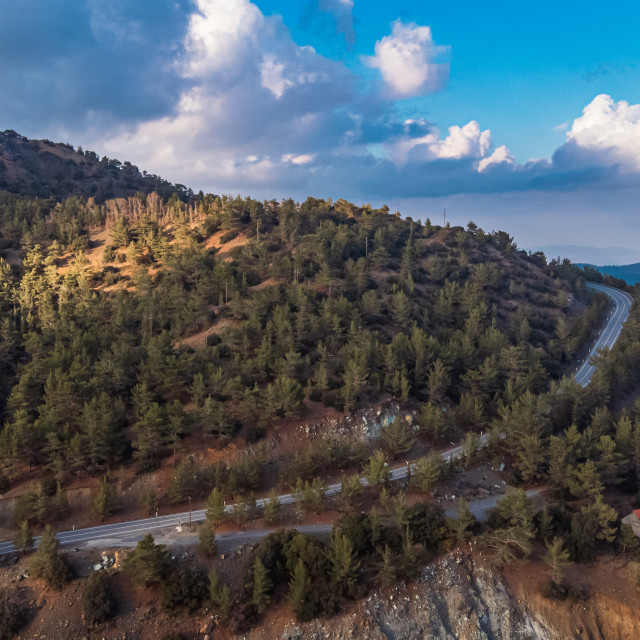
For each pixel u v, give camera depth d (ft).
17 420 262.06
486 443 301.63
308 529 232.94
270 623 196.54
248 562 211.00
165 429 264.11
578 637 199.31
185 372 301.02
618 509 248.93
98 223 646.74
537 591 209.87
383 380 322.75
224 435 274.98
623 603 206.18
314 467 264.31
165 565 205.98
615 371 350.84
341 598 202.08
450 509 248.73
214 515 226.58
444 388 326.03
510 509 226.17
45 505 233.14
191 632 191.83
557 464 255.09
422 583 210.18
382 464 257.55
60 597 196.75
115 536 227.61
